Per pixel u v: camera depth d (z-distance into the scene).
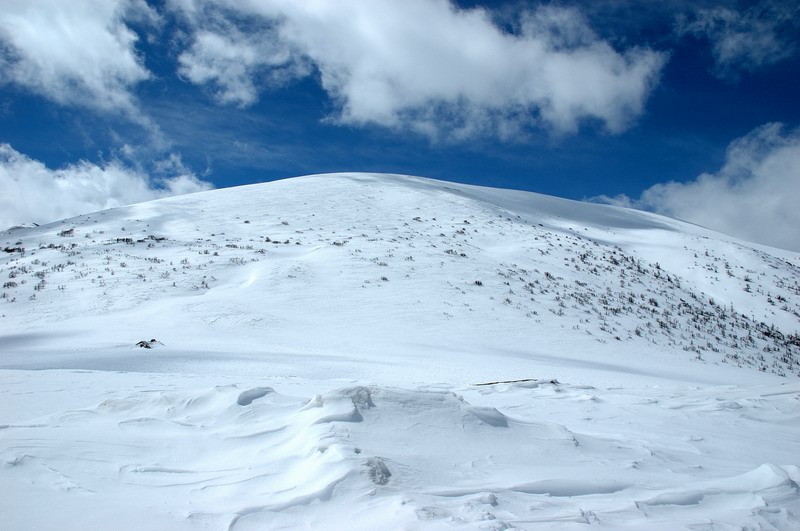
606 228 53.41
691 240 48.72
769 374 22.98
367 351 18.88
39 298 23.92
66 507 4.22
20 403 7.61
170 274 27.94
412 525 3.93
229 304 24.06
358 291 27.09
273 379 11.12
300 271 29.22
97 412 6.95
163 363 14.14
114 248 32.31
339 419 5.96
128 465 5.24
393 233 39.84
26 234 37.91
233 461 5.44
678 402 10.85
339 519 4.15
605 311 28.62
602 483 5.30
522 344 22.47
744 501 5.09
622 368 20.02
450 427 6.25
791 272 42.38
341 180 59.78
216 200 49.25
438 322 24.02
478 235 41.56
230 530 4.01
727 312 33.22
